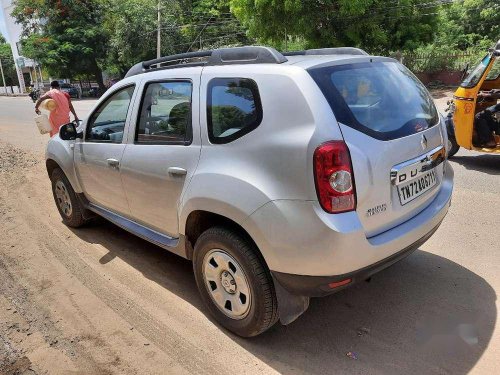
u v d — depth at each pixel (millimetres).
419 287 3568
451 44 29500
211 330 3125
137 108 3645
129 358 2881
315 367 2713
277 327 3131
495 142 7027
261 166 2605
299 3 21484
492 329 2998
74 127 4480
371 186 2561
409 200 2883
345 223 2434
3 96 48500
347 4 21172
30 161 9289
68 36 37156
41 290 3791
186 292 3656
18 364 2871
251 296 2775
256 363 2773
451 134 7656
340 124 2494
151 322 3254
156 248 4535
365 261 2541
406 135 2850
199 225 3170
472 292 3463
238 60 3000
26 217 5660
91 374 2756
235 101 2824
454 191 5969
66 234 5004
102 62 40062
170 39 37156
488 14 30719
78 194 4703
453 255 4098
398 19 23672
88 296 3654
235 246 2750
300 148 2443
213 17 40562
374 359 2762
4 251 4621
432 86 26016
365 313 3256
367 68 2934
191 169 3035
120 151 3771
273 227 2521
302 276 2525
